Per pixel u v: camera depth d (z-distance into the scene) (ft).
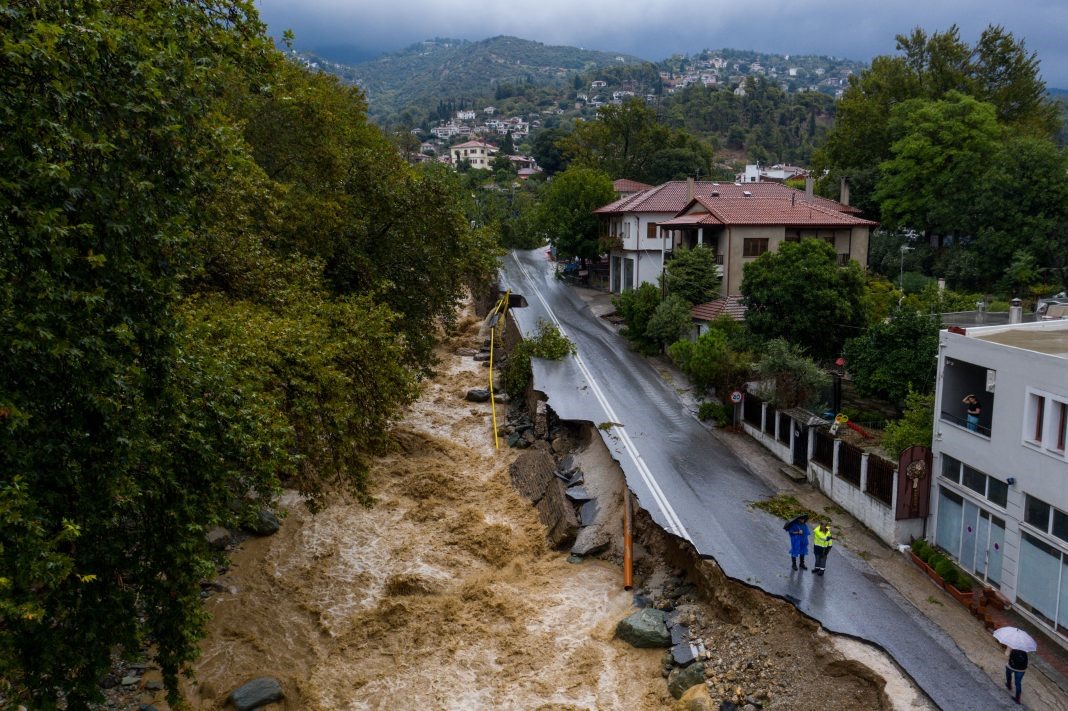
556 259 253.65
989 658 54.90
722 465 91.50
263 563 78.18
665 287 145.79
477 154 625.82
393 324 103.45
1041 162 134.41
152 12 46.01
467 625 68.13
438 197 109.81
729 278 140.05
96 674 41.11
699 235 145.79
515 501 93.50
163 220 42.96
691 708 54.70
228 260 72.69
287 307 74.23
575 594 72.64
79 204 38.68
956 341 68.33
